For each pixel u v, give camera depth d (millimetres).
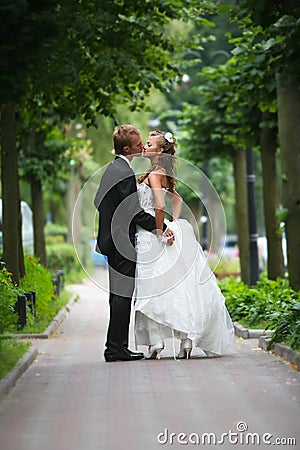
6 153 31516
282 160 31484
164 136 22938
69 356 23781
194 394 17453
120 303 22531
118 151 22875
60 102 37781
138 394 17547
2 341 23000
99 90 37031
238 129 42688
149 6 34812
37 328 29984
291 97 31219
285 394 17297
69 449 13453
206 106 45531
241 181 48344
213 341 22625
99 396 17391
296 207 31250
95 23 33094
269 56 29641
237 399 16891
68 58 33781
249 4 27906
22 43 20781
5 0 19969
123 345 22578
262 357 22547
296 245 31312
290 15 27250
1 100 21219
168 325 22375
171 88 43000
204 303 22562
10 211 31406
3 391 17219
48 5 21328
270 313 28969
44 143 44469
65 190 77625
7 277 29859
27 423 15156
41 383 18922
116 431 14516
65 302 42188
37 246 45094
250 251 44875
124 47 34844
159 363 21797
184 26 64062
